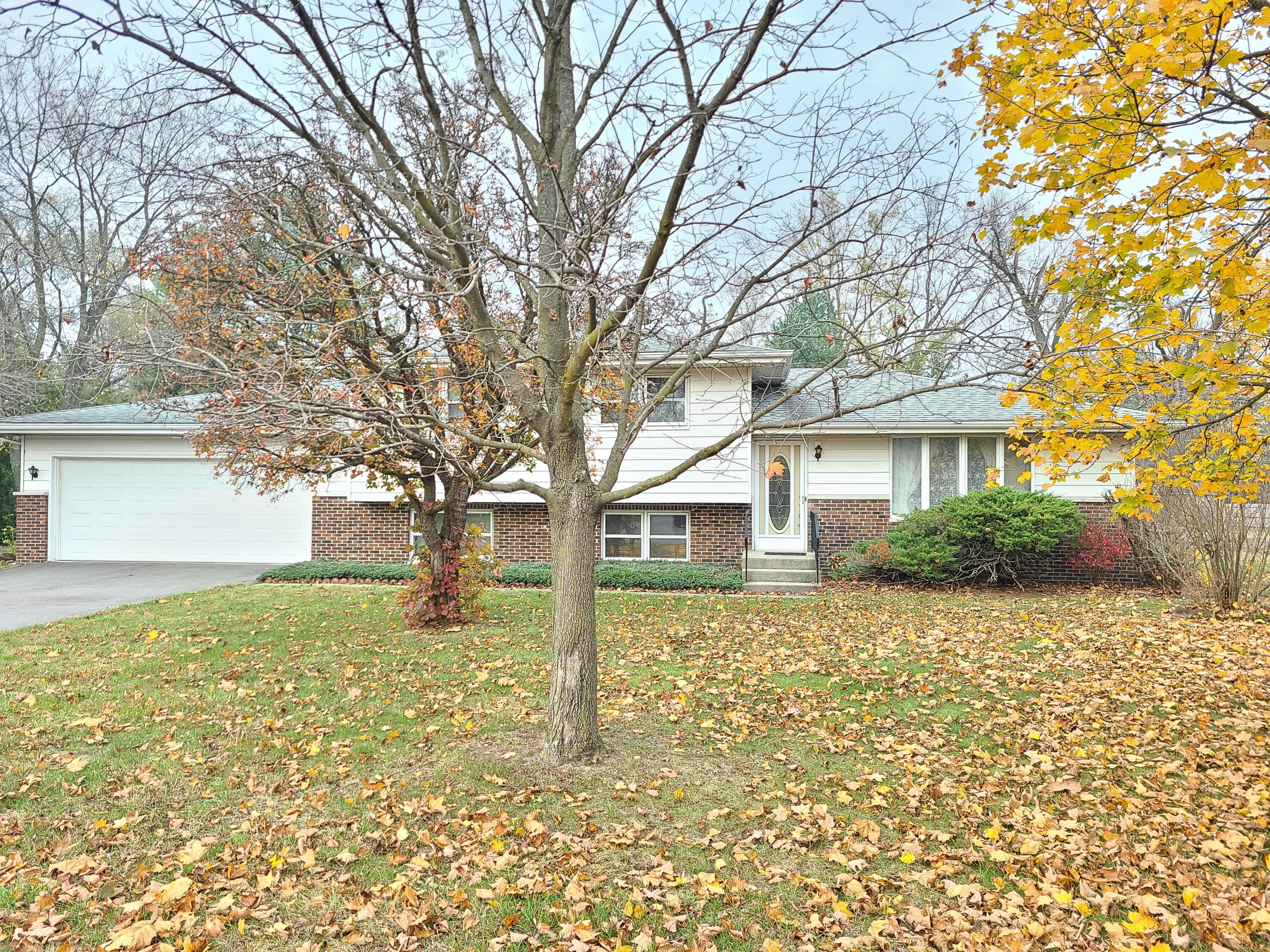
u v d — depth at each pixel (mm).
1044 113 4102
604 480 5410
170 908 3568
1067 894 3693
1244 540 10008
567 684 5328
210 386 5762
